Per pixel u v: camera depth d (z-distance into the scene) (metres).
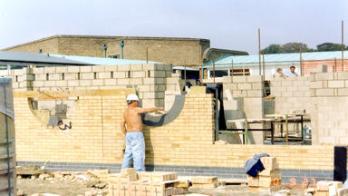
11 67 27.86
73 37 47.44
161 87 16.23
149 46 47.91
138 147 14.23
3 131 7.15
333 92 13.30
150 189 11.86
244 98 18.33
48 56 31.97
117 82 16.31
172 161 14.43
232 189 12.88
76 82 16.62
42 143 16.11
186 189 12.30
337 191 11.40
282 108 20.50
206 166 14.09
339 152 12.79
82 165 15.61
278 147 13.36
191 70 40.38
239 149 13.76
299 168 13.16
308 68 38.53
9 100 7.28
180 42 47.88
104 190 13.21
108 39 48.47
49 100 16.23
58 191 13.28
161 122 14.54
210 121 14.05
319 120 13.48
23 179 15.05
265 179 12.55
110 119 15.27
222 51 47.81
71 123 15.75
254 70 40.69
